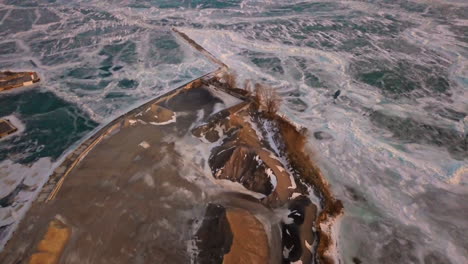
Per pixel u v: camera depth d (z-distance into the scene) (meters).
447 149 29.48
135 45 50.91
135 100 36.38
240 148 25.61
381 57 46.16
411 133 31.47
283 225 20.97
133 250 19.52
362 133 31.36
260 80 40.94
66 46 50.66
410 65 43.81
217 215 21.31
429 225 22.62
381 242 21.45
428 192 25.06
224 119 30.55
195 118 31.72
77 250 19.36
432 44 49.69
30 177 25.61
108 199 22.70
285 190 23.30
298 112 34.59
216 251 18.97
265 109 32.88
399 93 37.91
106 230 20.56
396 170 27.08
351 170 27.09
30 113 34.38
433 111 34.66
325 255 19.67
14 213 22.12
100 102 36.09
